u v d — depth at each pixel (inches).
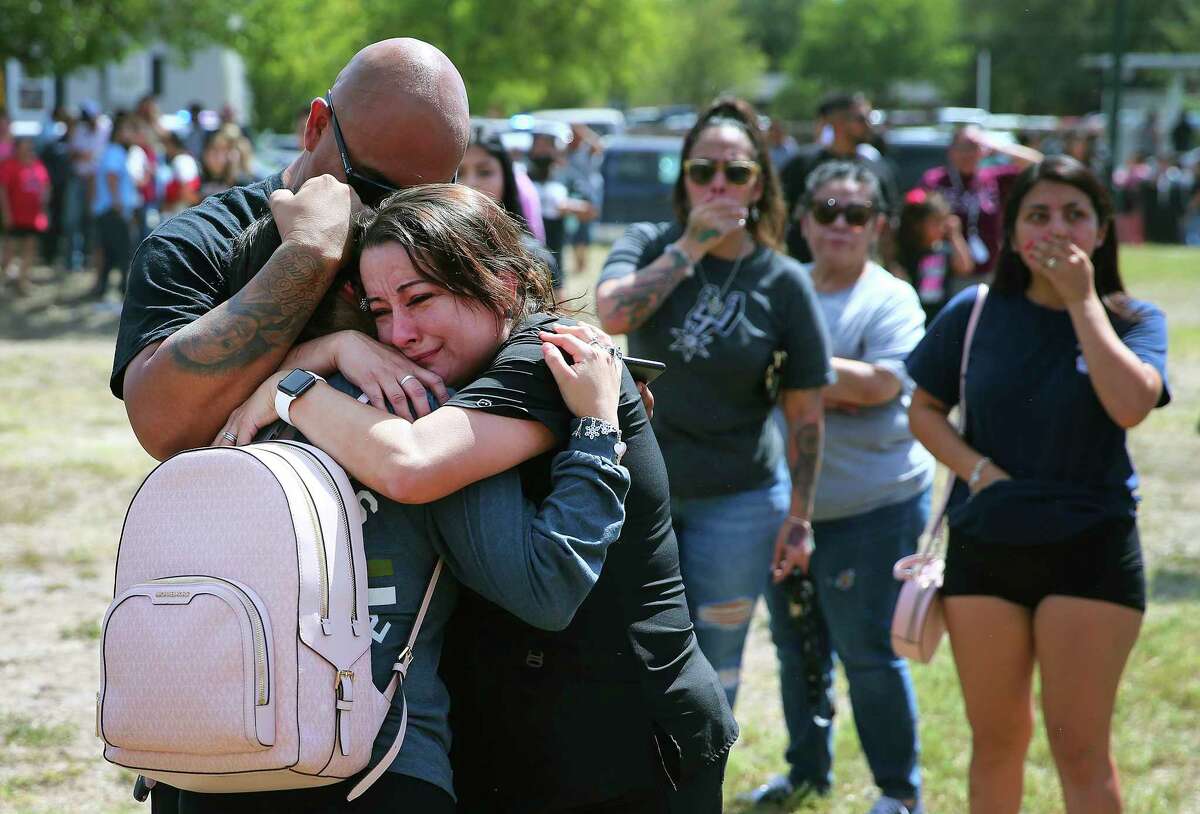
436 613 94.9
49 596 275.4
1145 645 251.3
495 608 100.3
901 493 182.5
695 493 167.3
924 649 154.6
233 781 84.6
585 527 92.1
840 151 324.8
